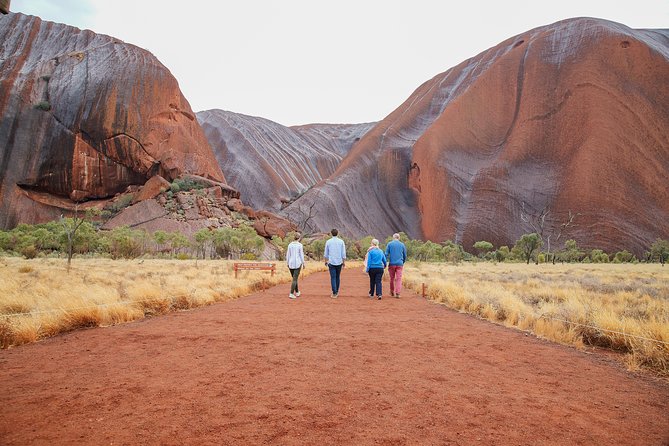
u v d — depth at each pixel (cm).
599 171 15062
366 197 19762
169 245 10044
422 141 19500
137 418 295
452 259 8769
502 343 616
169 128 15850
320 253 7919
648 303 1095
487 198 16375
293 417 303
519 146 17312
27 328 591
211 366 452
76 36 17362
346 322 779
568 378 434
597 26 18475
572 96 17112
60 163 14438
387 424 293
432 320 826
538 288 1655
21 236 7006
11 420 288
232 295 1234
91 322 718
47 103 14850
